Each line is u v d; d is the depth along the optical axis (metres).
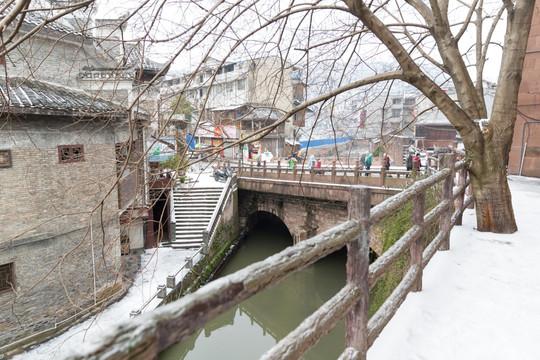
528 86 12.15
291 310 15.22
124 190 11.66
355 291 2.09
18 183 8.83
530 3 5.19
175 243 16.70
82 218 10.12
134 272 13.60
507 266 4.41
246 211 22.75
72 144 9.81
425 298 3.62
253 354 12.44
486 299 3.60
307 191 17.41
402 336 2.96
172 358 11.72
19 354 8.80
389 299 3.01
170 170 3.95
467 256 4.77
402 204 2.88
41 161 9.19
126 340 0.75
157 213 18.86
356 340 2.20
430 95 4.75
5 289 8.97
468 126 5.28
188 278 13.59
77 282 10.16
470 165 5.66
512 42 5.31
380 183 14.95
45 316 9.55
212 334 13.92
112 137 10.86
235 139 4.27
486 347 2.83
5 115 8.22
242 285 1.15
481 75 6.15
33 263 9.27
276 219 27.19
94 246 10.42
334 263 19.58
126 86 10.82
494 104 5.54
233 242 20.97
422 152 23.95
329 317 1.80
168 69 4.04
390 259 2.69
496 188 5.60
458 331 3.04
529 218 6.68
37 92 9.02
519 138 12.73
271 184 19.62
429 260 4.34
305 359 11.97
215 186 21.16
